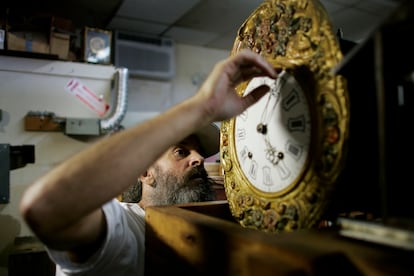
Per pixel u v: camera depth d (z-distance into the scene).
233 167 0.66
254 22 0.65
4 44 1.90
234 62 0.57
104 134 2.00
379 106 0.36
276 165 0.55
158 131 0.52
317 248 0.39
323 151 0.48
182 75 3.59
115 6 2.63
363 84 0.49
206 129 1.06
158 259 0.66
